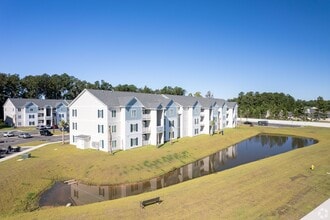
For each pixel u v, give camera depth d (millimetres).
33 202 27109
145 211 22125
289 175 32375
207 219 20375
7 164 36344
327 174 32750
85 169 36688
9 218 21547
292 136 79000
